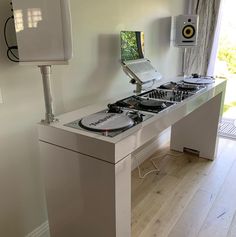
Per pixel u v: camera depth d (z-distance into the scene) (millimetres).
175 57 2791
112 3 1749
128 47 1733
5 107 1217
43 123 1181
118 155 1000
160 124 1276
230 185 2096
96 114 1304
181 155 2615
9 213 1336
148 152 2561
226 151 2695
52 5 972
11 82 1223
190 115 2508
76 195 1177
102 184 1062
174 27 2537
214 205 1848
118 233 1125
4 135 1236
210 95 1915
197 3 2742
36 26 988
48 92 1157
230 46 3072
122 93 2020
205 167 2383
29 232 1461
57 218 1316
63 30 1011
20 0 958
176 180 2174
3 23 1143
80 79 1624
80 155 1084
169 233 1591
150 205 1855
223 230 1614
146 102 1492
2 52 1160
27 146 1354
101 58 1758
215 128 2406
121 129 1096
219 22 2752
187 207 1829
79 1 1503
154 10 2221
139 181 2164
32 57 1030
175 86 1968
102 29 1713
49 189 1285
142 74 1721
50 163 1220
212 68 2891
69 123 1184
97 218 1143
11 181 1311
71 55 1054
